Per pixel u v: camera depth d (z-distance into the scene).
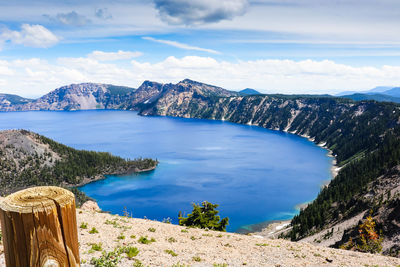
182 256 17.73
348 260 21.72
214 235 27.33
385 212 70.00
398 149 186.50
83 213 28.45
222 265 16.84
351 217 110.56
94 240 18.83
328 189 173.62
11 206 2.65
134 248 16.75
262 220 159.25
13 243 2.79
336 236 95.62
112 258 14.38
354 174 190.12
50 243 2.83
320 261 20.81
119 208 183.12
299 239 113.00
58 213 2.84
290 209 175.88
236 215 166.12
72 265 3.06
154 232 24.86
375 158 199.62
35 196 2.82
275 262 19.61
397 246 52.97
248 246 23.86
